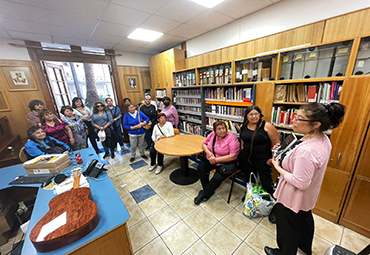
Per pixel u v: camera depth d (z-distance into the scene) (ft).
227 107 8.48
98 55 13.17
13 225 5.81
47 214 3.01
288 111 6.03
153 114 12.27
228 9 7.23
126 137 14.84
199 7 6.95
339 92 4.83
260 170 5.85
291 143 3.59
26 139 10.64
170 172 9.34
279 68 6.04
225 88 8.47
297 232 3.67
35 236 2.55
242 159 6.38
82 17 7.36
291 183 3.27
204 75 9.43
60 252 2.57
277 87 6.28
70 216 2.95
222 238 5.12
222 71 8.38
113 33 9.66
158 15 7.55
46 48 10.59
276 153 3.95
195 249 4.80
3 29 8.09
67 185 4.31
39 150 6.13
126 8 6.77
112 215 3.33
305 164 3.03
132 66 15.19
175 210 6.37
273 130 5.51
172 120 11.41
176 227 5.59
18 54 10.00
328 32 5.36
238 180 8.13
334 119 2.97
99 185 4.42
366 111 4.32
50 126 7.47
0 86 9.63
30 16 6.93
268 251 4.51
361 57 4.37
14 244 5.34
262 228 5.43
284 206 3.68
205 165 6.88
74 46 11.79
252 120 5.60
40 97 10.96
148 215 6.17
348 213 5.14
